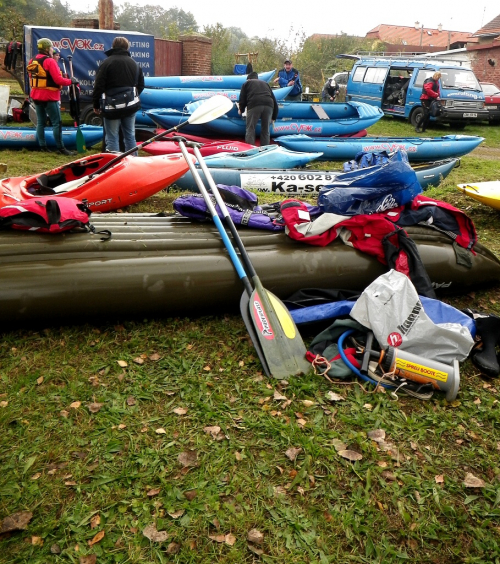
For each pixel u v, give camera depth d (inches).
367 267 149.5
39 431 104.2
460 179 324.5
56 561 80.0
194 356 129.5
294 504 90.9
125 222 163.3
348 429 107.5
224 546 83.4
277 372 122.3
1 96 489.1
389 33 1881.2
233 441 103.3
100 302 135.2
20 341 132.1
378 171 150.8
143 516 87.4
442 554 83.9
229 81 492.1
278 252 148.4
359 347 126.3
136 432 105.1
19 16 904.9
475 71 878.4
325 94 651.5
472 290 166.7
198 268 140.9
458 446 104.6
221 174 281.7
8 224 142.9
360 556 82.7
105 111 300.8
